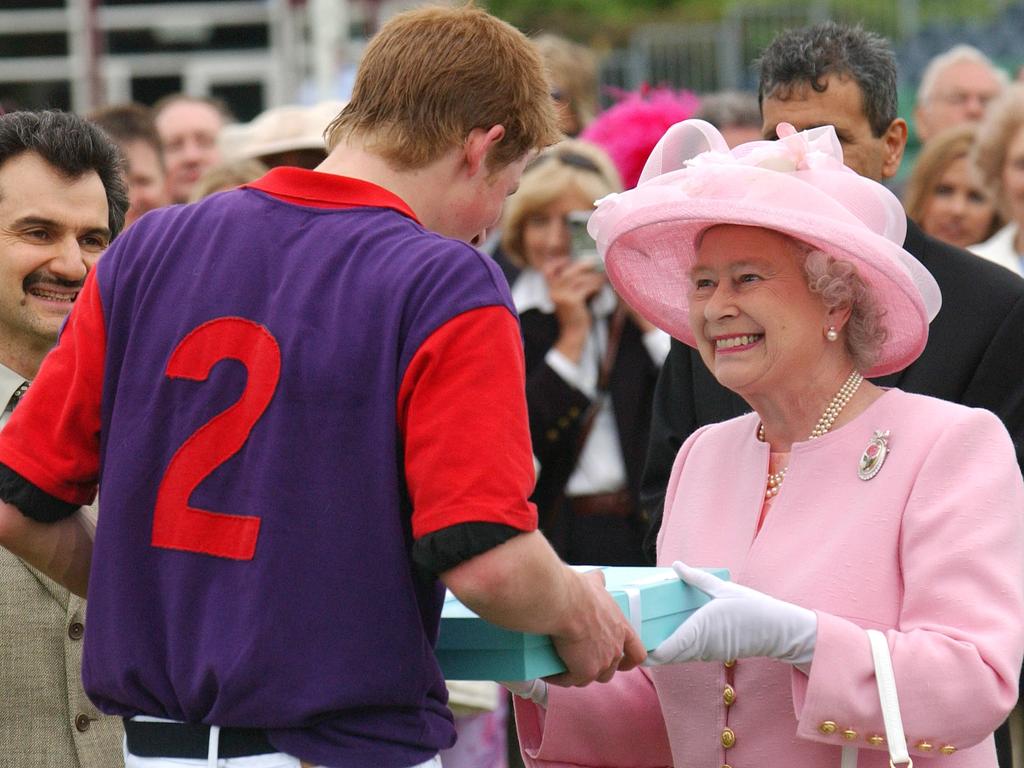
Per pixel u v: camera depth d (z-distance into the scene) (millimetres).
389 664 8883
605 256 11633
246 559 8938
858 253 10109
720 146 11320
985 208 24094
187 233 9578
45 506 9609
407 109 9492
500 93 9570
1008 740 14172
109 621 9328
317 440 8922
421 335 8820
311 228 9336
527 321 18938
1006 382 13859
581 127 25156
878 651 9742
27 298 12094
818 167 10844
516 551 8688
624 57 60125
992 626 9789
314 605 8852
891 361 11180
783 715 10523
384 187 9555
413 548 8805
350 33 67812
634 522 18203
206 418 9141
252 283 9250
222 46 78188
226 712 8906
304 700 8797
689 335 12250
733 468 11359
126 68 78625
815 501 10609
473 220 9844
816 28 15352
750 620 9836
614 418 18250
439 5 10031
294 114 23062
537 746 11625
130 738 9516
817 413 10812
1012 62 57188
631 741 11477
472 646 9555
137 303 9523
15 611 11586
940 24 61562
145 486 9289
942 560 9953
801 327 10484
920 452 10328
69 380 9641
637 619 9727
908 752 9812
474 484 8648
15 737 11562
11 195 11945
